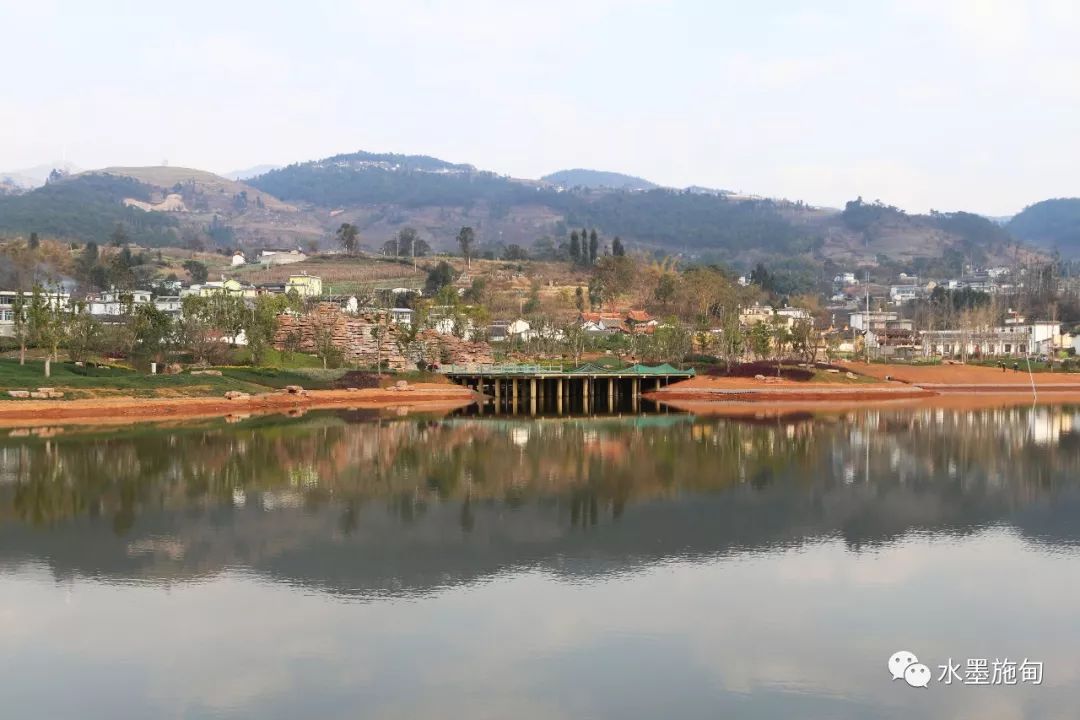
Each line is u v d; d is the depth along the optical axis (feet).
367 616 113.09
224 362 431.84
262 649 102.68
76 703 89.92
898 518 166.71
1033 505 178.19
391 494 186.91
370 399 415.85
